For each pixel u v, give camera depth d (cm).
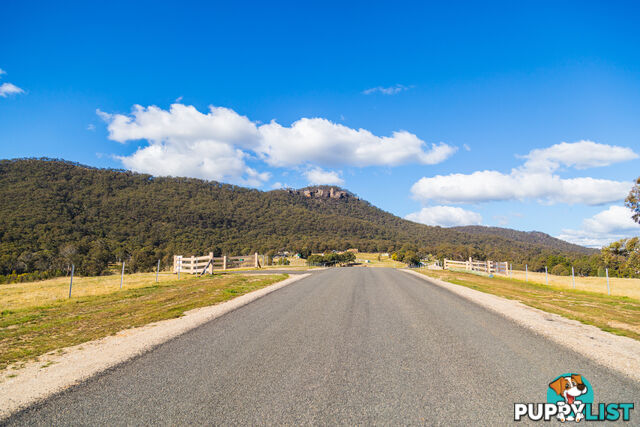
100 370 460
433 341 586
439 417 328
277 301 1021
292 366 466
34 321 784
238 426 313
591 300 1151
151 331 671
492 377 428
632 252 2608
